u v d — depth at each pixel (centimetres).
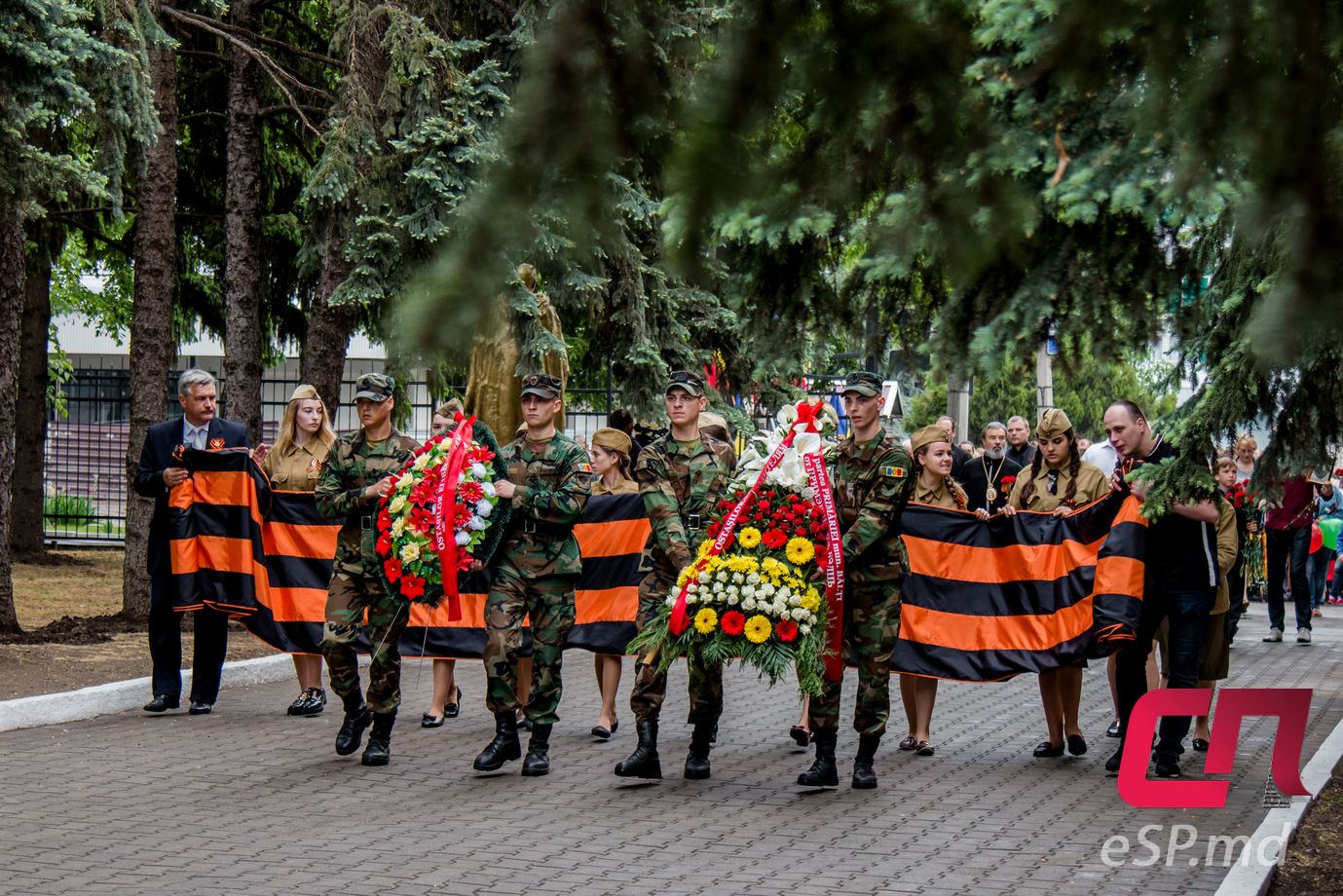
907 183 316
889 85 305
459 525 848
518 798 809
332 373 1686
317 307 1678
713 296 473
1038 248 467
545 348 1312
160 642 1066
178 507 1052
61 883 625
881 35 298
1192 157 328
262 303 2045
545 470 873
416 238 1488
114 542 2597
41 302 2178
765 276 472
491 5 1677
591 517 1051
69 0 1203
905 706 980
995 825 752
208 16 1719
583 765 910
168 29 1641
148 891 615
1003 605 958
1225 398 761
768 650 807
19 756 903
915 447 1008
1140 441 856
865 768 845
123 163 1265
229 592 1055
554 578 873
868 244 321
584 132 285
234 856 675
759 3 294
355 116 1534
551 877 644
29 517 2181
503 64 1584
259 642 1373
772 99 297
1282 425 774
